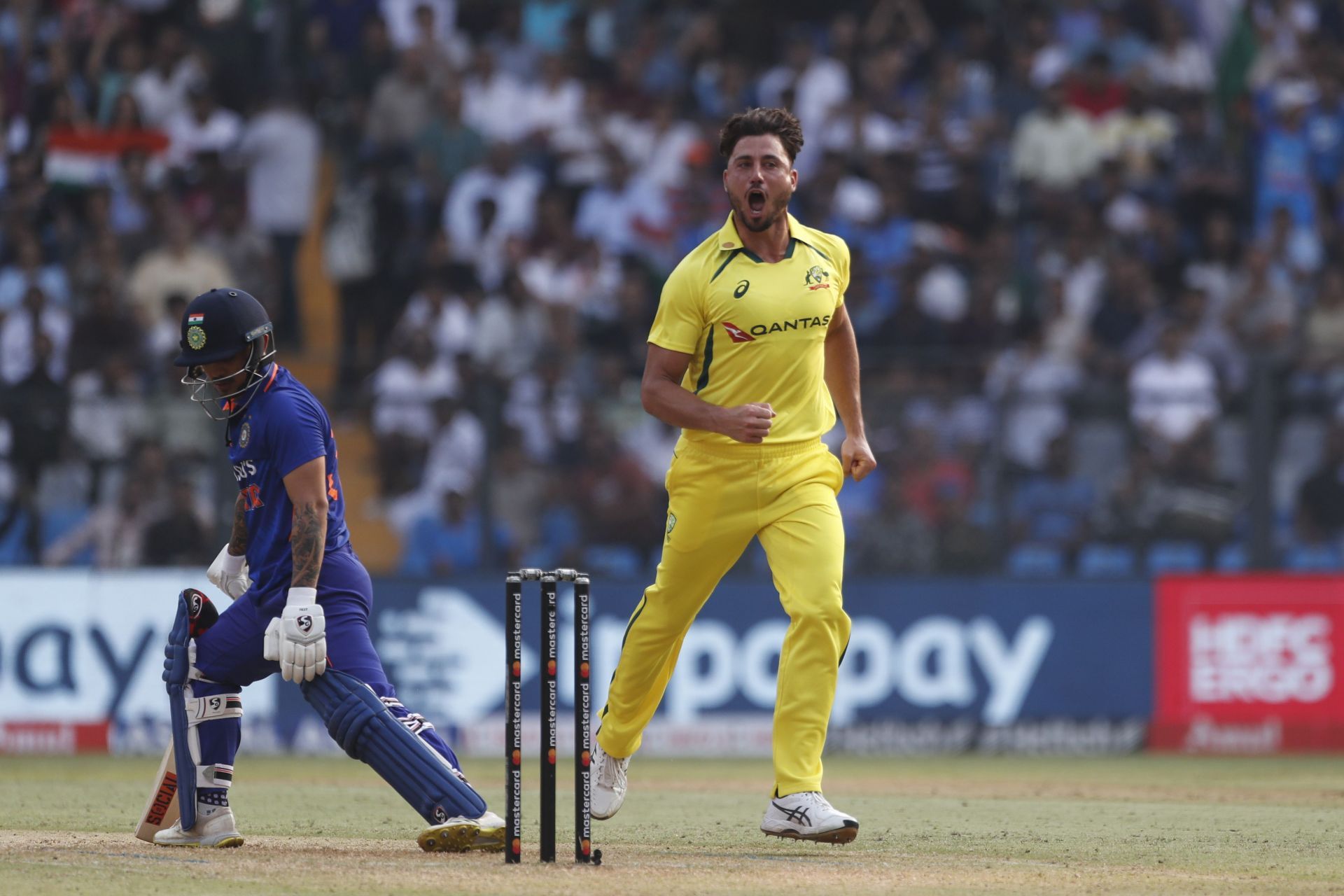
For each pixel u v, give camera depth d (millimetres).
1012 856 18703
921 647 39938
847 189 50969
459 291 49594
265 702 39219
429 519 40094
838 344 19922
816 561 18219
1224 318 48281
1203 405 39531
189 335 17094
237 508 18375
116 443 39344
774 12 57125
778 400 18516
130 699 39000
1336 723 39000
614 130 53625
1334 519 39250
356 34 54031
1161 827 22406
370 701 17094
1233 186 51719
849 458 20031
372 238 50375
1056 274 49031
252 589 17656
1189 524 39562
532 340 47875
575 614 16625
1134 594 39656
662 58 55875
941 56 55031
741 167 18156
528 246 50625
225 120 52562
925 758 38625
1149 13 55438
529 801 25391
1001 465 39781
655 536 40500
